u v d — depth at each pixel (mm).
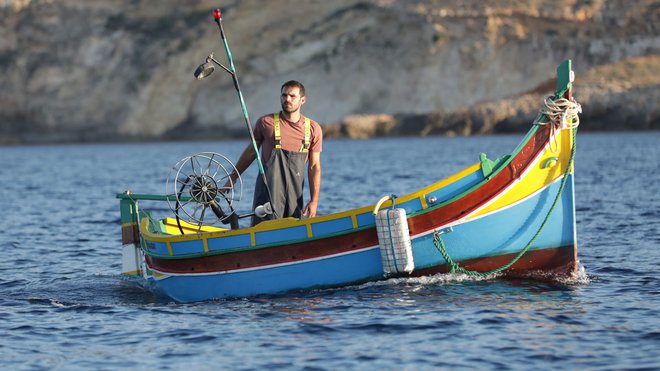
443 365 25344
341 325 29406
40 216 69688
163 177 122438
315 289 33656
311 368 25328
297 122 34000
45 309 33688
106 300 35438
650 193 73312
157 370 25562
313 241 33156
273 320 30328
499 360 25641
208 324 30281
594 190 77250
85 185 109062
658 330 28156
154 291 36812
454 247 33156
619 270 38281
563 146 33219
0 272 42781
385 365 25438
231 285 34094
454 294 32625
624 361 25281
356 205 71562
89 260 46625
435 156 153750
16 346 28234
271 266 33594
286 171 33938
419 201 32812
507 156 32969
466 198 32812
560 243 34000
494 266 33781
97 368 25859
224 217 35000
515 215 33281
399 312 30609
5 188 105062
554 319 29609
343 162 141375
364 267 33312
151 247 36219
